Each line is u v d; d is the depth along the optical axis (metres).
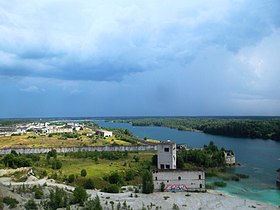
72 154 190.12
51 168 147.62
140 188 118.88
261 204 102.19
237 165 177.50
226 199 106.25
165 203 98.94
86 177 127.94
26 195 98.56
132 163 164.25
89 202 90.44
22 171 137.00
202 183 117.06
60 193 93.69
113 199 102.06
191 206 97.06
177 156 167.88
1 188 98.12
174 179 116.44
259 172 158.25
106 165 157.50
